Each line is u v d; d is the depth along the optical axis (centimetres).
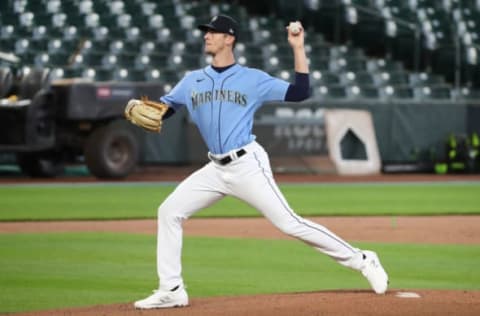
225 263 3672
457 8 10975
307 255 3894
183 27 10075
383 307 2512
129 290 3033
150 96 8212
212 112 2658
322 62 10206
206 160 9088
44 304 2780
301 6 10581
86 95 7919
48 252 3959
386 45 10631
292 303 2594
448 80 10562
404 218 5544
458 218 5569
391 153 9706
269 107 9269
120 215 5600
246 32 10269
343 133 9462
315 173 9319
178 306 2638
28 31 9594
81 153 8500
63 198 6688
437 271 3488
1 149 7850
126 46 9688
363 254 2753
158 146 9012
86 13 9806
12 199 6581
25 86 7894
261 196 2670
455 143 9731
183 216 2697
